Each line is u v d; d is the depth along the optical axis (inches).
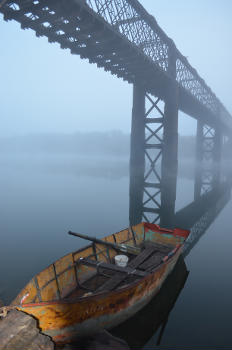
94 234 631.2
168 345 248.2
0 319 222.4
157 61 1397.6
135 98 1702.8
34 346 203.9
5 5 741.9
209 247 567.5
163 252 422.9
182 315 300.4
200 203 1150.3
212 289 366.6
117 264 363.6
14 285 360.5
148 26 1277.1
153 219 821.2
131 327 279.3
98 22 836.6
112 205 1015.6
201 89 2310.5
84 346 233.5
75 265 333.7
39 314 222.8
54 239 581.3
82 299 228.7
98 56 1157.7
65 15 769.6
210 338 259.3
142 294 295.3
